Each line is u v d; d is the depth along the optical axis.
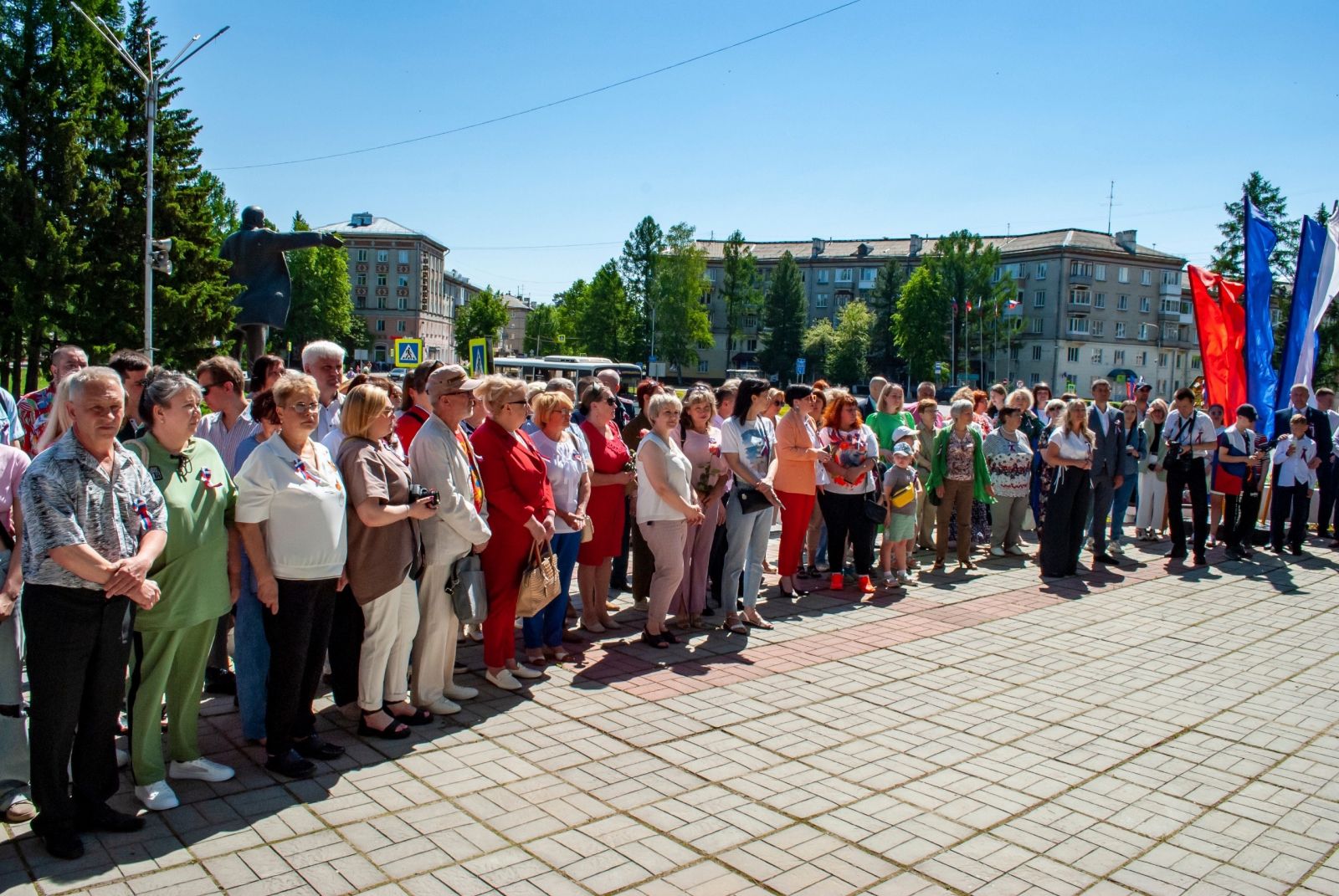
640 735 5.01
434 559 5.11
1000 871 3.66
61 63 29.95
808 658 6.59
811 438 8.13
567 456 6.29
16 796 3.86
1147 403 12.15
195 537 3.90
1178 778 4.68
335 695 5.18
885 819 4.09
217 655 5.55
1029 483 10.61
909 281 85.12
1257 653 7.07
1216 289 13.38
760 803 4.20
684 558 6.88
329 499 4.27
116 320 30.45
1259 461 10.66
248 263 10.98
